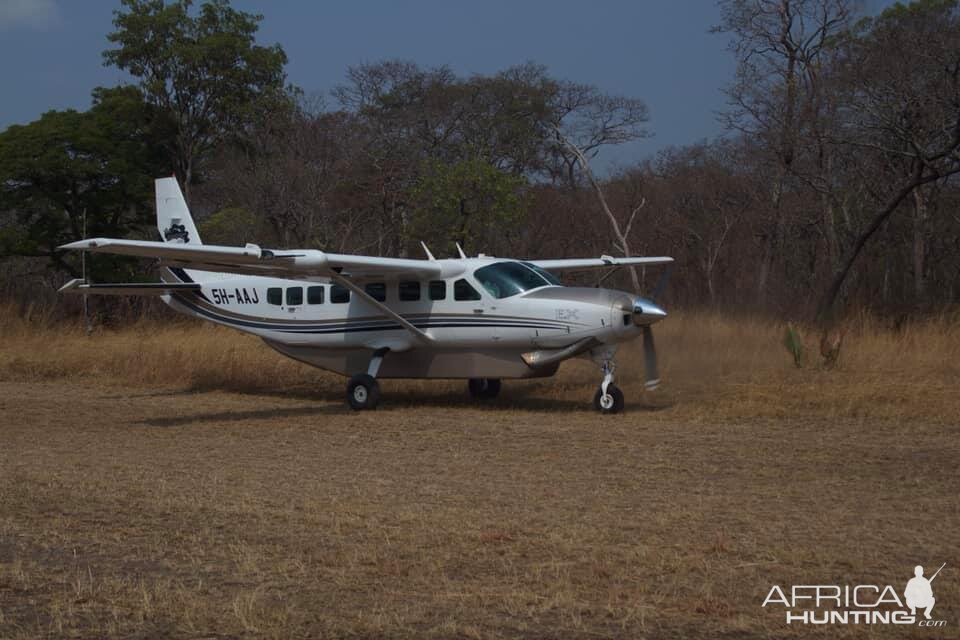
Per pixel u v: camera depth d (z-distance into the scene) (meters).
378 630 4.77
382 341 14.11
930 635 4.69
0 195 27.64
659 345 17.41
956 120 19.78
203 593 5.35
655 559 5.84
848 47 23.12
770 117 23.66
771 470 8.69
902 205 25.45
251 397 15.16
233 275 15.62
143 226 31.20
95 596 5.31
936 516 6.93
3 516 7.13
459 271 13.59
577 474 8.65
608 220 33.34
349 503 7.46
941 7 24.48
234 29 33.16
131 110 30.88
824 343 15.35
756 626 4.80
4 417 12.88
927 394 12.59
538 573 5.61
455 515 7.03
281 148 33.88
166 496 7.77
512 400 14.20
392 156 35.16
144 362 17.31
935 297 23.28
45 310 24.86
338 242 33.38
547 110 41.31
